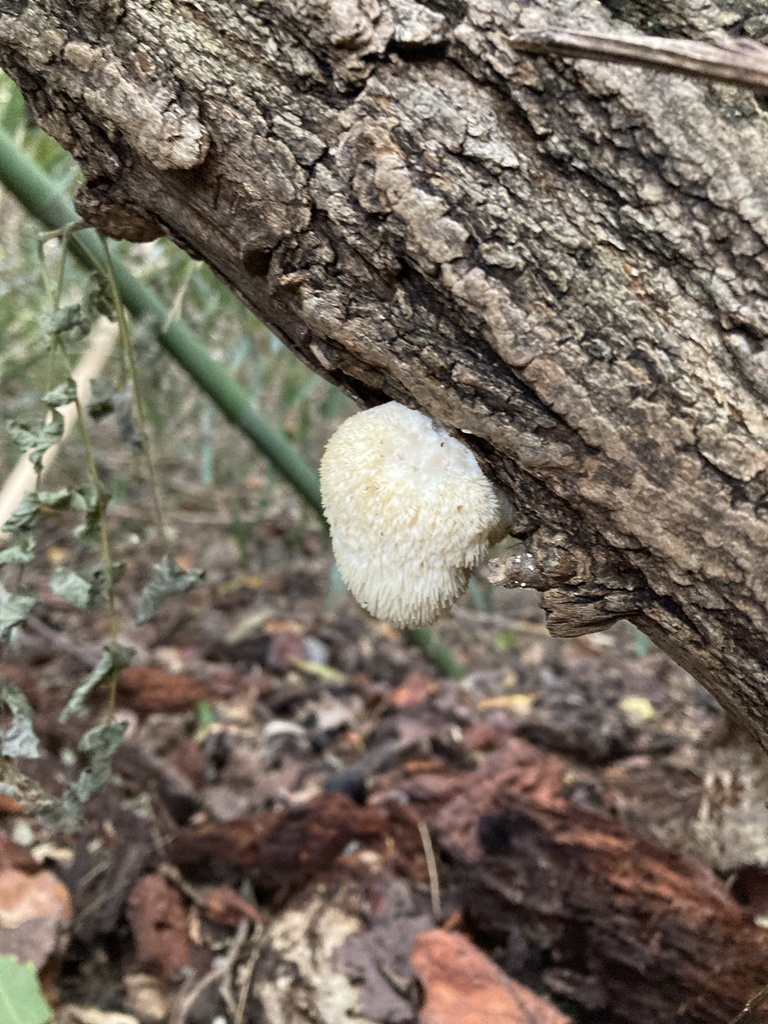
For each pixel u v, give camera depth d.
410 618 0.29
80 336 0.35
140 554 1.01
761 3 0.20
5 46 0.23
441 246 0.22
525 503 0.25
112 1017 0.37
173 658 0.76
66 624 0.80
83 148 0.24
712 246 0.21
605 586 0.24
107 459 1.05
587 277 0.22
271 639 0.81
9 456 0.85
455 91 0.21
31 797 0.36
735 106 0.20
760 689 0.24
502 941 0.40
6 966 0.29
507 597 1.08
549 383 0.22
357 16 0.21
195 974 0.40
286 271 0.24
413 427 0.27
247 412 0.63
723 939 0.34
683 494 0.22
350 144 0.22
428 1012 0.34
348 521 0.28
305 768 0.59
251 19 0.22
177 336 0.59
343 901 0.43
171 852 0.44
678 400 0.21
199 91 0.22
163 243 0.60
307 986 0.38
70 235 0.33
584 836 0.38
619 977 0.37
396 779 0.55
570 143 0.21
